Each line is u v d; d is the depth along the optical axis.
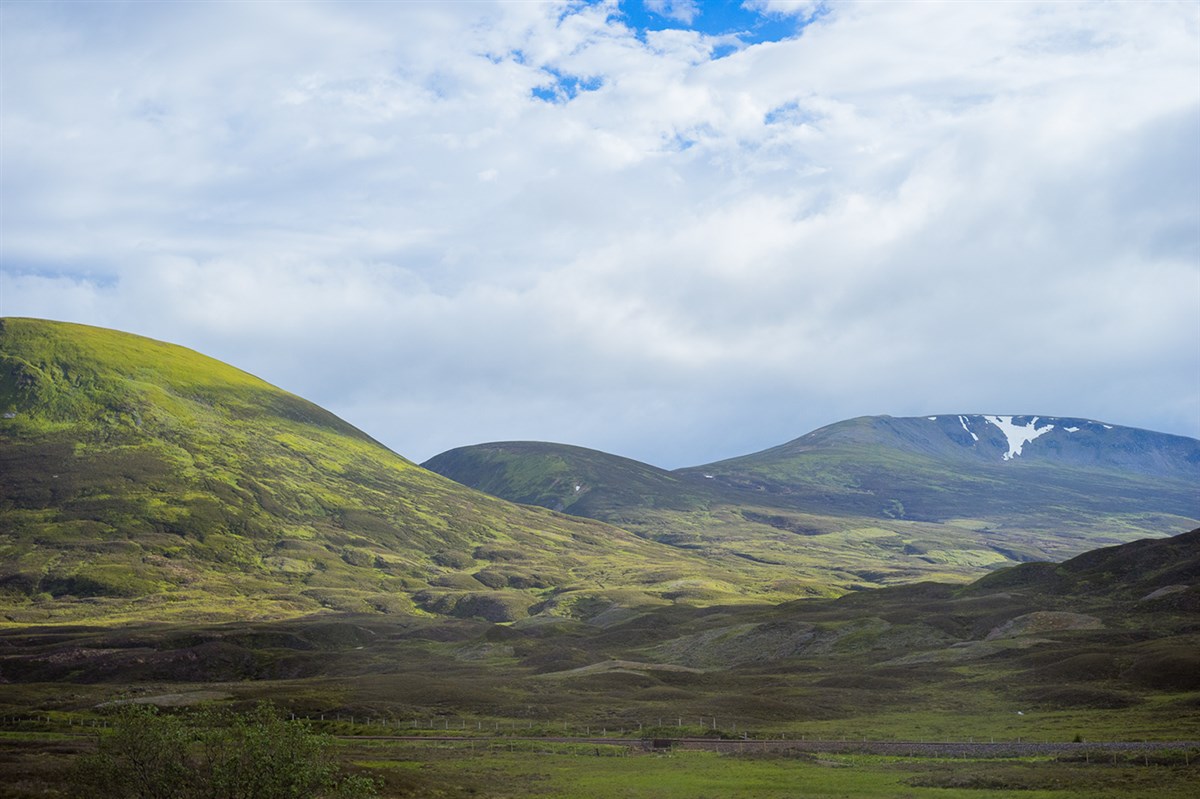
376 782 82.44
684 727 125.06
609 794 82.19
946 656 175.12
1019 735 110.38
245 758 63.22
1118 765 88.06
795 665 185.38
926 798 76.50
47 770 83.69
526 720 136.12
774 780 87.38
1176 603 191.62
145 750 63.38
